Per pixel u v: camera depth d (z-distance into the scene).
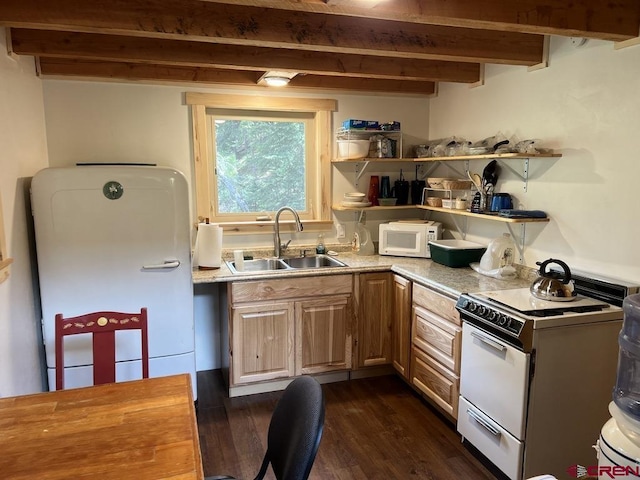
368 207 3.62
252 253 3.57
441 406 2.80
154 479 1.21
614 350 2.21
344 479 2.32
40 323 2.71
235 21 2.17
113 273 2.67
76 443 1.37
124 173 2.61
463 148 3.17
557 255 2.66
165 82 3.18
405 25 2.44
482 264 3.01
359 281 3.27
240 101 3.41
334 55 2.88
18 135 2.52
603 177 2.36
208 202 3.46
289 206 3.75
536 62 2.70
